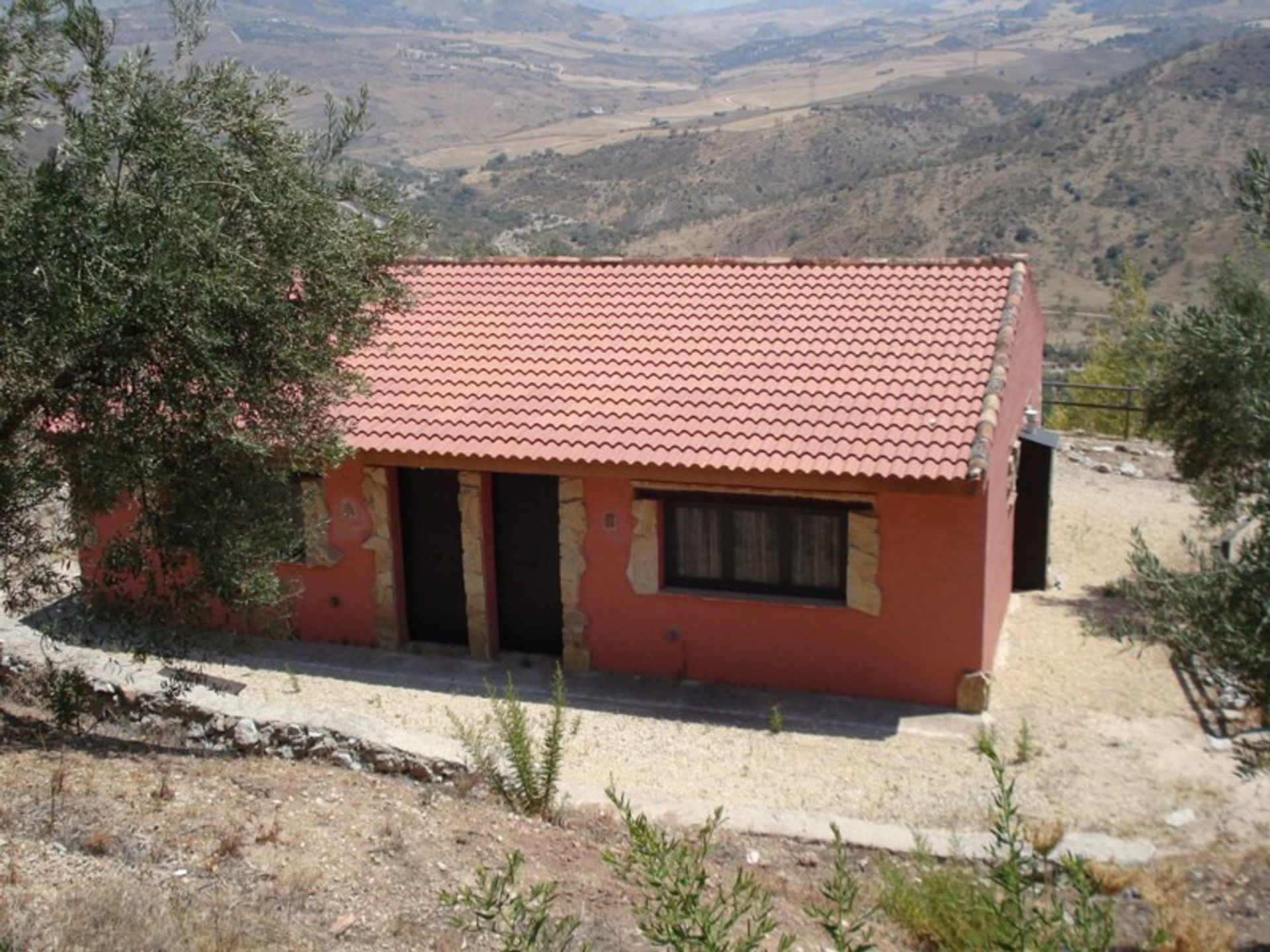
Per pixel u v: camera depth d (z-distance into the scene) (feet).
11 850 21.88
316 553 44.65
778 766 35.81
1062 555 54.08
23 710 34.04
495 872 24.39
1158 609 22.79
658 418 40.96
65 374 26.35
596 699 40.50
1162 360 42.27
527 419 41.98
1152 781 34.06
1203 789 33.40
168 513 28.89
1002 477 41.50
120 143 25.91
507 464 40.93
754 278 47.03
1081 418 79.66
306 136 30.22
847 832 30.42
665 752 36.73
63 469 27.86
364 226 31.71
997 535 41.34
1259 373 27.04
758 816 31.17
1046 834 29.66
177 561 29.45
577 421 41.55
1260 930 26.25
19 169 26.18
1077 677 41.39
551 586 44.04
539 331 45.96
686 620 41.50
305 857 23.93
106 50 27.40
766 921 16.21
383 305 34.78
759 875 28.02
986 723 38.09
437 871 24.20
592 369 43.70
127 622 30.25
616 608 42.11
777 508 39.88
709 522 41.01
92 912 19.58
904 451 37.93
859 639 39.86
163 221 25.67
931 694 39.45
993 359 40.86
